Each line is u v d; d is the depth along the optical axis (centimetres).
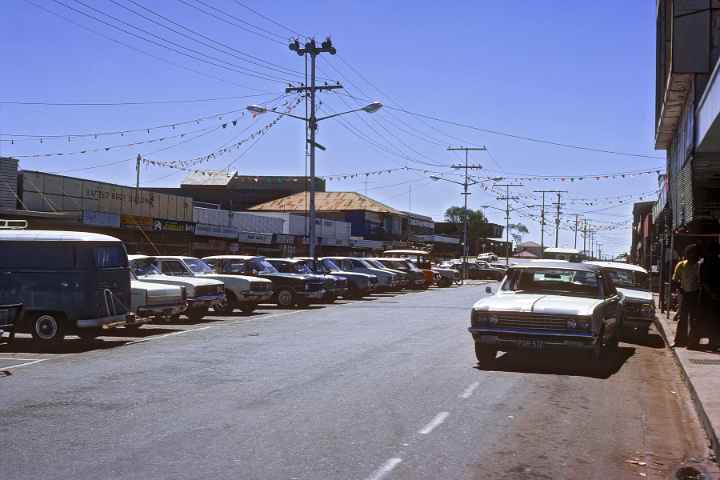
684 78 1634
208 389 965
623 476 607
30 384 998
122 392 941
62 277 1427
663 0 2462
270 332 1720
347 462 624
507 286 1341
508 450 674
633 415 848
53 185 2734
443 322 2017
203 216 3869
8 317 1384
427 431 741
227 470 597
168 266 2042
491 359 1213
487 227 11844
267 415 809
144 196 3294
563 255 3947
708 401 852
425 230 9338
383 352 1358
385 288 3938
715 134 1226
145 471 593
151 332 1717
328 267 3397
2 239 1451
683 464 650
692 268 1412
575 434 746
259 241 4125
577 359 1312
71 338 1595
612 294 1366
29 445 674
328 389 970
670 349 1455
